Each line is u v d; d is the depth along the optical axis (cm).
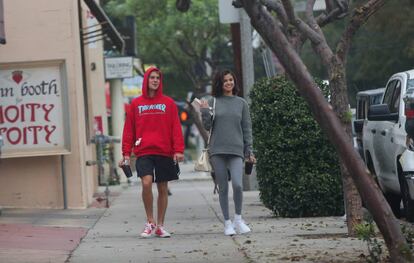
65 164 4138
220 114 2902
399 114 3303
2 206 4119
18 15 4144
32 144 4025
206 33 9331
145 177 2933
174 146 2958
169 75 11569
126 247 2722
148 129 2950
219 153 2902
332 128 1947
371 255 2138
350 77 5934
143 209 4194
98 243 2844
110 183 6725
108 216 3806
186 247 2677
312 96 1961
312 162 3391
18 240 2920
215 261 2367
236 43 5312
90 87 5216
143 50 9669
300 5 4797
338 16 2830
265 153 3422
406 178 3078
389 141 3388
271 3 2531
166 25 9100
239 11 5150
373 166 3791
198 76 10238
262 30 1988
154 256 2503
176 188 6150
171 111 2966
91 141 5100
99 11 4591
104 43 7594
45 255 2561
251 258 2378
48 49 4134
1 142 3634
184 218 3688
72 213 3925
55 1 4134
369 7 2531
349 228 2698
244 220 3431
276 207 3481
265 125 3422
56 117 4034
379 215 1931
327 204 3422
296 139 3378
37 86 4022
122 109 7719
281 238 2789
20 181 4134
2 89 4022
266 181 3469
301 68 1966
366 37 5597
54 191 4141
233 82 2936
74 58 4138
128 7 9044
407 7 4859
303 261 2280
